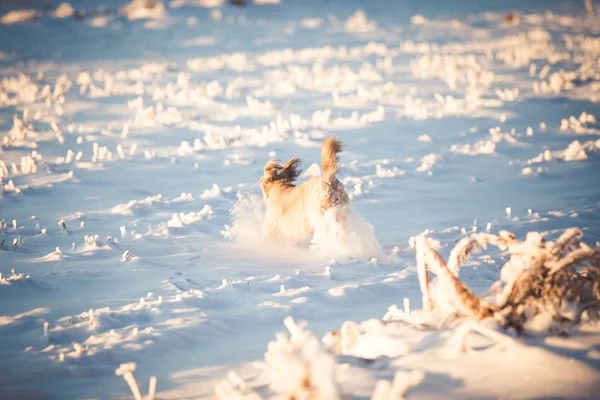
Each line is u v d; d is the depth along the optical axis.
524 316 5.68
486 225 12.27
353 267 10.02
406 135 21.27
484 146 19.16
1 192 14.59
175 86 31.06
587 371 4.89
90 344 6.98
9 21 63.16
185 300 8.31
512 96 26.12
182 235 11.90
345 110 25.31
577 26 53.62
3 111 25.20
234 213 13.27
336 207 10.77
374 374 5.16
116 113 25.06
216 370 6.33
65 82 31.77
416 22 60.44
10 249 10.77
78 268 9.90
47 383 6.13
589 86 27.97
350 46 46.44
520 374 4.94
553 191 15.20
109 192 15.09
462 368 5.11
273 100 27.59
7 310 8.21
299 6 76.69
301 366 4.34
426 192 15.30
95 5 76.44
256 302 8.43
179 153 19.06
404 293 8.80
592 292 5.87
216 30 58.41
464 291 5.80
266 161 18.31
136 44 50.50
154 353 6.83
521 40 44.22
